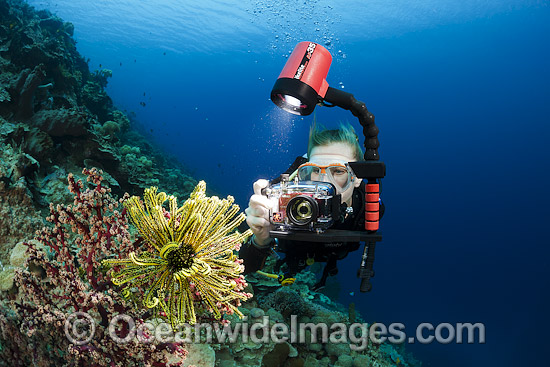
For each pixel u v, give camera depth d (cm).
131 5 3275
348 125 217
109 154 461
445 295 3609
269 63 4016
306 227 167
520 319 3017
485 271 4316
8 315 157
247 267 204
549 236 4709
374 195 162
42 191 338
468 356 1627
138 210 123
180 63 4162
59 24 850
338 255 208
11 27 561
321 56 158
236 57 4031
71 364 130
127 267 118
